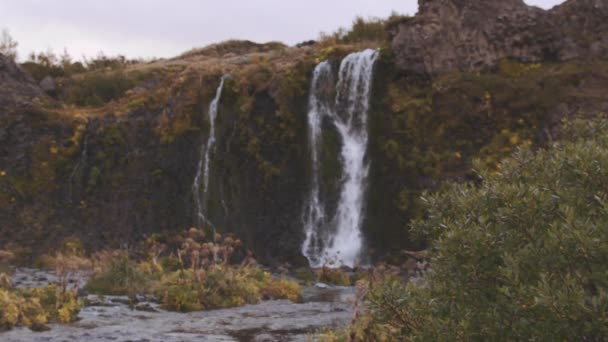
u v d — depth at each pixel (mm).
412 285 6039
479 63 23891
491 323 5020
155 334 9945
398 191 22812
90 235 23281
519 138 21812
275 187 24359
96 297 13219
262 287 15016
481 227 5277
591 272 4598
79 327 10328
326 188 24266
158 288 13859
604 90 21766
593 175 5086
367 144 23984
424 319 5586
